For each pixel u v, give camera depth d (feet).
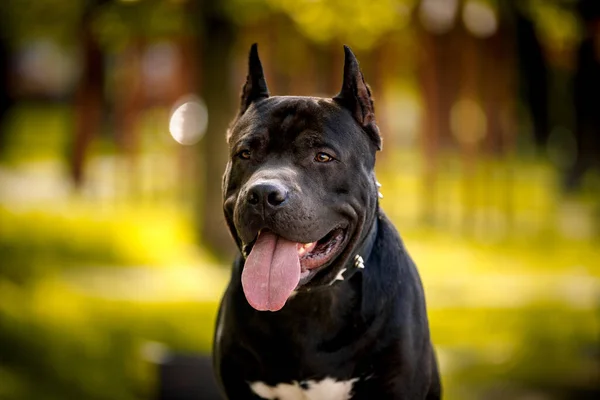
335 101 15.53
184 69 57.11
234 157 15.35
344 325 15.10
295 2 39.65
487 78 54.39
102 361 26.78
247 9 40.45
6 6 48.88
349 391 15.43
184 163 57.82
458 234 51.88
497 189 61.00
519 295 37.73
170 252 42.42
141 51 57.67
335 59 51.44
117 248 40.45
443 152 60.34
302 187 14.43
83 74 58.03
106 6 44.21
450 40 53.26
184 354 25.08
